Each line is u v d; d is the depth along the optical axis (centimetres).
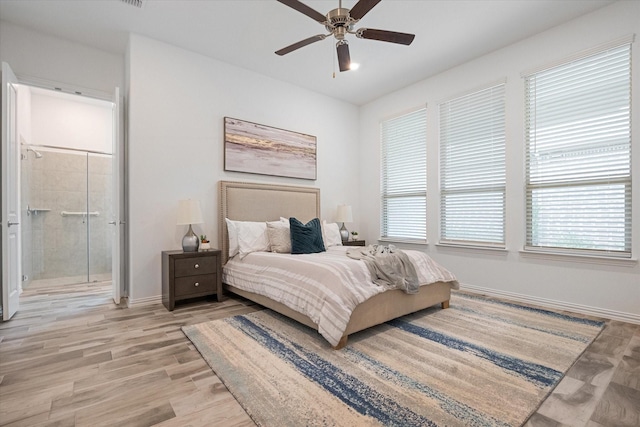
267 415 146
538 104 332
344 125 523
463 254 397
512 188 349
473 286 387
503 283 358
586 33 295
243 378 179
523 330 255
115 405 155
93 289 416
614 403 155
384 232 511
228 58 379
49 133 463
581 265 300
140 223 328
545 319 281
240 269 335
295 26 313
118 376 183
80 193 484
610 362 199
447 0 274
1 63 299
